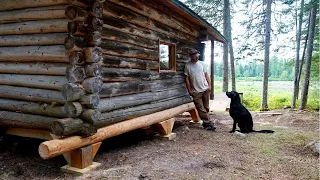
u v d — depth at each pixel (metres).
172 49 7.21
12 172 4.05
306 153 5.17
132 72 5.25
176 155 4.96
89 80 3.96
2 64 4.61
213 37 10.05
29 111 4.36
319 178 3.86
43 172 4.05
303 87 13.42
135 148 5.46
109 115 4.50
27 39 4.29
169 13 6.56
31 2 4.14
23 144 5.30
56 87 4.09
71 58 3.86
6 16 4.45
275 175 3.97
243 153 5.12
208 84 7.52
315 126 8.15
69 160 4.14
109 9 4.50
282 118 9.66
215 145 5.75
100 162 4.52
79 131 3.95
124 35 4.96
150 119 5.66
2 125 4.73
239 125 7.06
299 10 15.71
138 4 5.25
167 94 6.75
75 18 3.80
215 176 3.89
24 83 4.40
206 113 7.43
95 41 4.02
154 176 3.85
